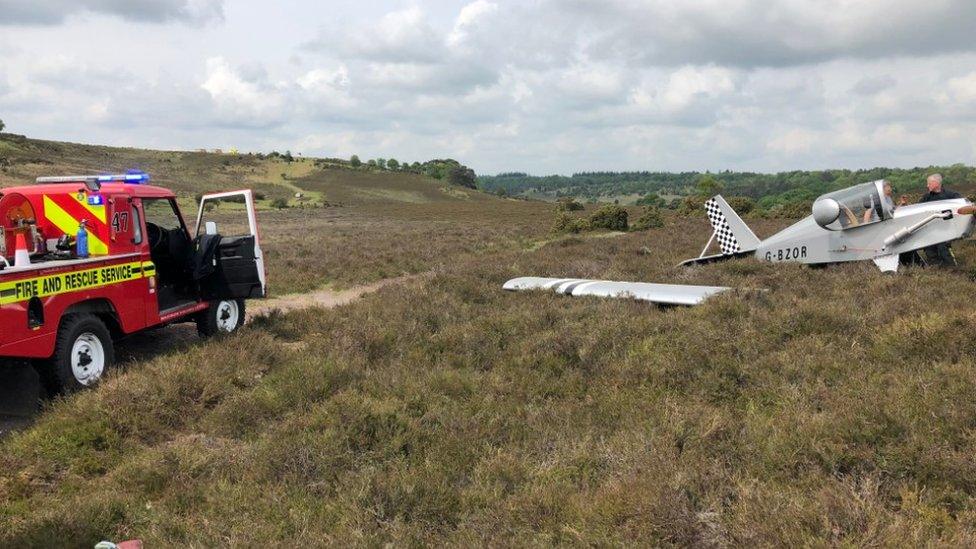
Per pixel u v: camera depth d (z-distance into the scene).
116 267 7.23
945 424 4.21
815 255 11.77
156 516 3.97
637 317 8.06
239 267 9.07
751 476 3.97
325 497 4.12
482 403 5.65
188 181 121.94
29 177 90.38
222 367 6.80
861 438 4.17
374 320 8.88
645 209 44.78
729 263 12.14
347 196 126.12
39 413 6.01
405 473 4.29
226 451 4.89
